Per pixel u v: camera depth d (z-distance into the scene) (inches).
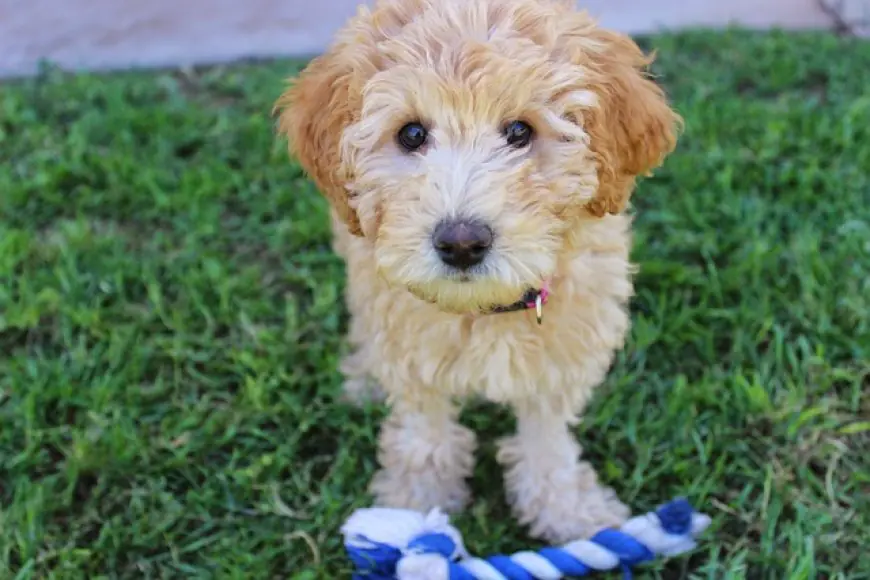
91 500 31.5
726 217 39.5
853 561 29.6
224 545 30.6
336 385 34.4
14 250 38.9
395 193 25.9
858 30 55.2
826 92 47.5
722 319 35.8
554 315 27.9
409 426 31.3
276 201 41.3
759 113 44.8
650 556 29.2
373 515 28.9
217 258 39.0
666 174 41.4
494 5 26.4
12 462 32.2
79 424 33.5
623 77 27.3
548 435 30.6
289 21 55.9
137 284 38.0
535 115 25.5
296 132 28.6
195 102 48.9
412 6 27.0
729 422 33.0
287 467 32.6
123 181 42.3
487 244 24.8
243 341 36.1
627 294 29.4
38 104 47.6
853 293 35.9
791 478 31.5
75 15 54.5
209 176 42.0
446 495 31.7
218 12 55.5
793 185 41.1
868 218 39.0
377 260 26.0
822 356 34.1
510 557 28.5
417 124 25.9
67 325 36.1
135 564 30.4
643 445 32.3
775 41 51.4
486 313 27.6
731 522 30.8
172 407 34.0
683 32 53.1
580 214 27.1
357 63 26.5
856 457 32.0
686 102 46.1
